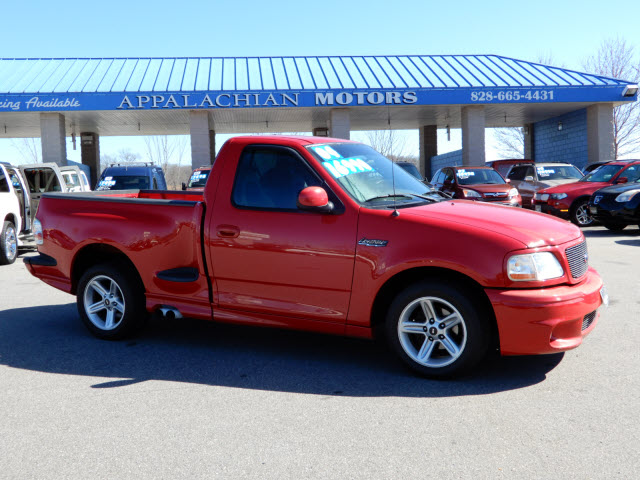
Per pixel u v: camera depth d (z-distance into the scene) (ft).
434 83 73.56
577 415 11.43
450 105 74.18
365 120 89.04
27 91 68.54
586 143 81.30
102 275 17.35
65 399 12.89
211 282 15.81
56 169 41.68
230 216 15.31
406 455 9.97
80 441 10.78
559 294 12.67
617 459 9.64
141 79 72.69
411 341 14.07
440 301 13.20
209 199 15.74
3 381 14.14
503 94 72.90
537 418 11.34
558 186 50.19
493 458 9.79
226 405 12.37
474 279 12.78
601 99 74.38
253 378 14.03
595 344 15.93
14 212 35.68
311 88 70.74
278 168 15.15
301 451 10.21
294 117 82.64
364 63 79.66
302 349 16.37
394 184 15.74
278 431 11.03
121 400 12.77
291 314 14.85
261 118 82.89
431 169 99.71
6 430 11.32
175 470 9.63
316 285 14.38
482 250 12.76
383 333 15.99
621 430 10.71
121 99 68.90
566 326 12.87
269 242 14.76
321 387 13.33
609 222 42.57
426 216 13.60
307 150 15.02
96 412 12.12
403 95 71.51
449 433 10.78
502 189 48.52
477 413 11.65
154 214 16.57
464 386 13.14
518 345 12.66
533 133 100.42
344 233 13.99
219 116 79.30
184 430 11.16
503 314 12.59
